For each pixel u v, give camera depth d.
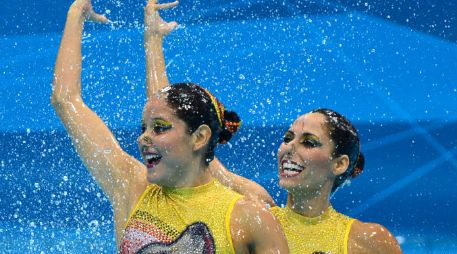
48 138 25.81
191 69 28.69
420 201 25.20
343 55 29.66
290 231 9.89
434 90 29.39
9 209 21.53
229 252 7.73
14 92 27.83
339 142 9.80
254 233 7.77
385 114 29.08
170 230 7.83
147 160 7.93
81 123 8.59
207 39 29.03
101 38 27.80
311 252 9.77
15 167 24.69
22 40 28.70
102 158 8.53
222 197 7.97
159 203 8.02
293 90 28.73
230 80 28.69
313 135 9.71
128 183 8.41
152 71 9.89
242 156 26.55
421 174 27.09
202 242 7.73
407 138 28.61
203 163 8.07
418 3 29.95
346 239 9.84
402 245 21.66
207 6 29.27
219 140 8.34
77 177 23.34
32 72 28.23
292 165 9.73
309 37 29.66
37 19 28.91
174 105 7.86
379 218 24.34
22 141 25.88
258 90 28.70
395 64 29.64
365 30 30.03
